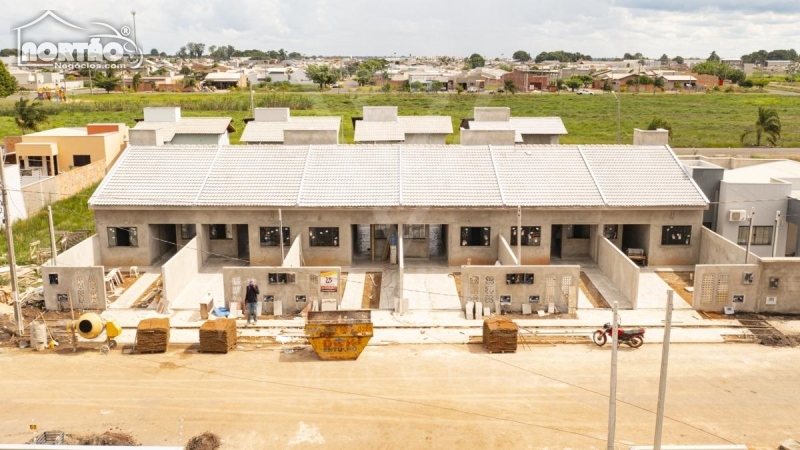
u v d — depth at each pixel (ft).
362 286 112.37
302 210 117.91
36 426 63.05
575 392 76.79
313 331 84.43
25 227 146.92
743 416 71.67
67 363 84.43
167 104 369.50
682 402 74.49
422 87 503.61
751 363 84.84
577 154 131.34
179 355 86.94
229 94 445.78
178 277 107.45
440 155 130.31
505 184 122.52
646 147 133.18
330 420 70.74
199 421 70.28
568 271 100.01
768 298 100.94
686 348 89.35
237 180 122.93
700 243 121.49
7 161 202.49
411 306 104.01
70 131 216.54
